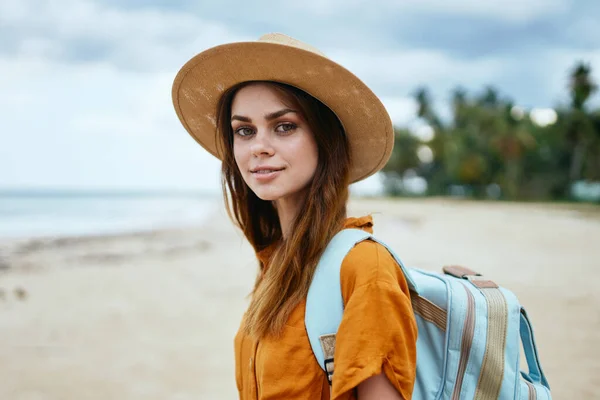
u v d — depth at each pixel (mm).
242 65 1233
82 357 5203
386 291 1021
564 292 7930
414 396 1184
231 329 6242
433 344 1217
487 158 59250
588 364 4625
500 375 1172
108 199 116625
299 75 1206
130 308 7375
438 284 1247
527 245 15031
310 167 1266
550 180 57594
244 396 1335
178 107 1592
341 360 1005
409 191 76750
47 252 13891
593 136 49219
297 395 1098
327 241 1198
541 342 5320
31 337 5941
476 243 15602
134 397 4160
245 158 1288
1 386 4414
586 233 19109
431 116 71750
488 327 1188
